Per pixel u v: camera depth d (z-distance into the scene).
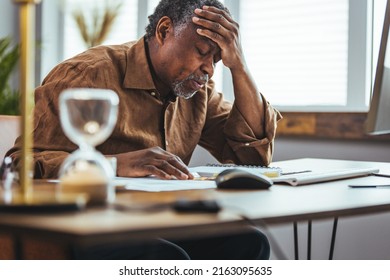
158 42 1.76
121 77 1.75
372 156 2.79
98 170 0.89
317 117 2.87
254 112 1.97
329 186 1.32
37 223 0.71
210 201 0.84
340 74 3.05
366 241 2.64
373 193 1.20
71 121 0.84
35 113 1.58
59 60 4.20
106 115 0.84
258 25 3.33
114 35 3.96
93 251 1.26
